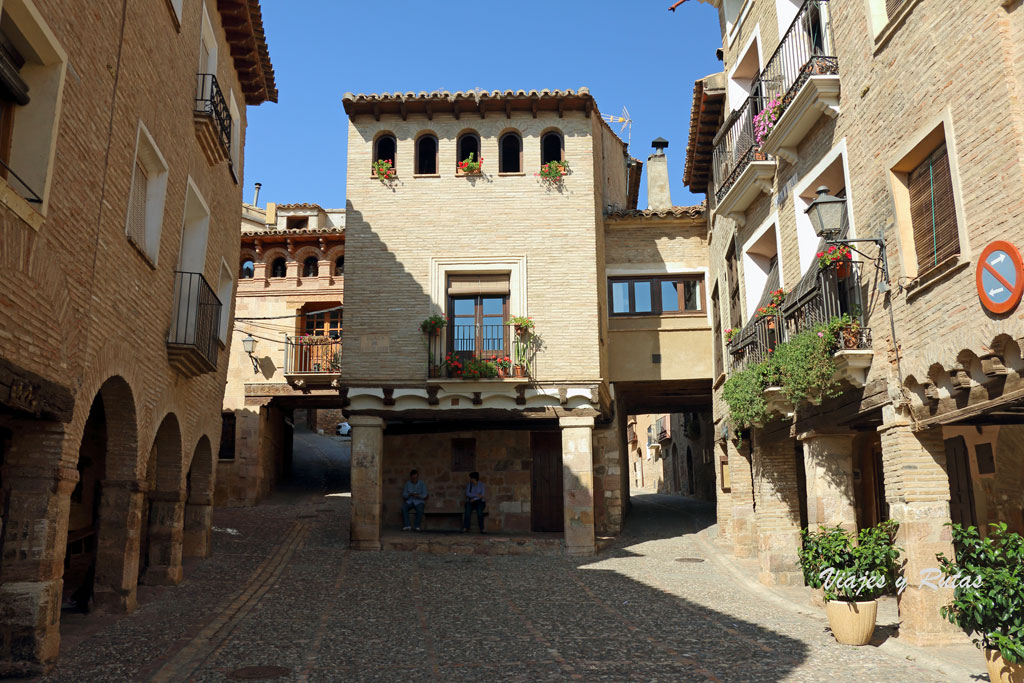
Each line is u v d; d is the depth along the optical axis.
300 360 24.66
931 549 9.32
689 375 20.30
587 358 18.23
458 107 19.30
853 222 10.71
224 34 15.54
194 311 13.14
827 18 11.62
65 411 8.34
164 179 11.72
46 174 7.72
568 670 8.48
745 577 14.99
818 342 10.59
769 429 14.05
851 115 10.74
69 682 7.76
